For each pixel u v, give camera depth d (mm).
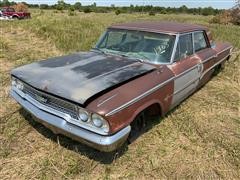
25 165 3221
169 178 3201
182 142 3873
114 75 3338
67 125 3039
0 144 3549
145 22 4953
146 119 3955
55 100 3070
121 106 2934
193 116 4652
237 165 3482
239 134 4188
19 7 32344
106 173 3186
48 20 14438
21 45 8836
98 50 4473
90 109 2805
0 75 5984
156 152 3617
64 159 3338
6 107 4492
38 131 3861
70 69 3465
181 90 4309
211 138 4023
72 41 9305
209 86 6137
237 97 5633
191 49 4695
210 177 3262
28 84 3301
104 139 2848
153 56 4016
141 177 3182
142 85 3346
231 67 7527
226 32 14453
